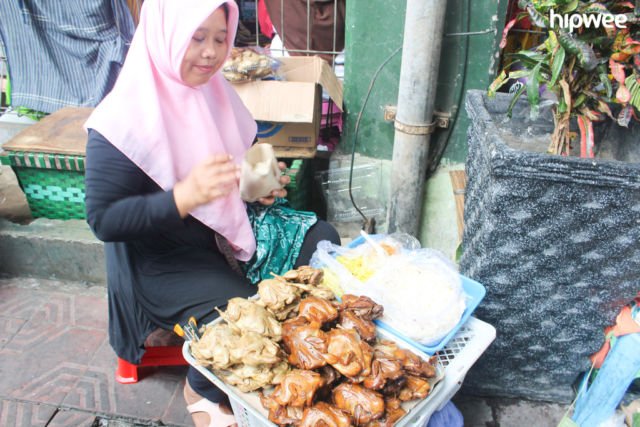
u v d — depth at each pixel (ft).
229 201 5.44
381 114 8.43
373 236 5.77
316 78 8.41
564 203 4.86
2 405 6.45
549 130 6.13
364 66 8.15
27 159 7.91
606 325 5.70
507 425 6.26
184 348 4.30
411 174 8.02
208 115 5.39
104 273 8.36
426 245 8.91
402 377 3.93
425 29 6.93
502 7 7.19
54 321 7.75
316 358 3.84
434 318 4.54
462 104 7.89
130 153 4.78
